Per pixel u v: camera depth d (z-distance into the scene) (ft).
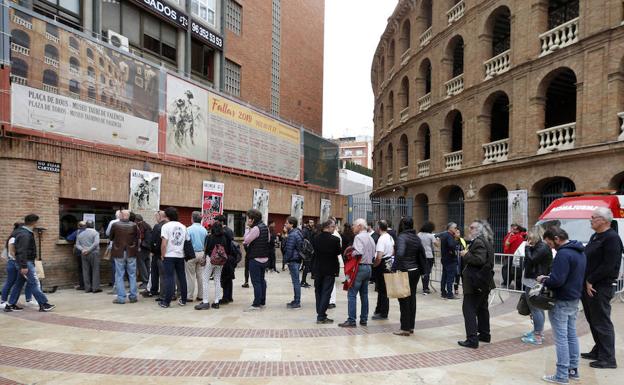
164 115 47.29
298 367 18.67
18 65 33.30
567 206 41.86
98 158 38.55
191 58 68.90
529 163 57.62
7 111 32.65
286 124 74.08
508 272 38.81
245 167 62.39
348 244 41.81
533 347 22.44
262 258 30.17
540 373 18.58
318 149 86.02
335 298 35.37
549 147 54.90
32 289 27.66
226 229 31.91
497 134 81.92
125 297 31.37
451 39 75.77
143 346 21.06
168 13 60.95
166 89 47.65
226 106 58.03
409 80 91.04
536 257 21.76
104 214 40.04
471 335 22.09
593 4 50.34
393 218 84.53
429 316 29.55
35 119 34.45
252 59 88.02
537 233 22.16
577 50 51.90
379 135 119.03
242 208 59.82
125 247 31.40
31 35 34.14
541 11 58.18
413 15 89.81
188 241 31.32
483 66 67.26
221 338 22.71
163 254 30.14
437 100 78.64
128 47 53.26
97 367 18.16
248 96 86.79
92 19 49.06
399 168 97.09
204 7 70.79
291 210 73.10
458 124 86.53
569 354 18.19
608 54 48.57
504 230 65.31
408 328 24.09
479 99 67.62
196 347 21.08
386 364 19.34
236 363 18.97
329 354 20.53
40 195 34.30
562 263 17.30
